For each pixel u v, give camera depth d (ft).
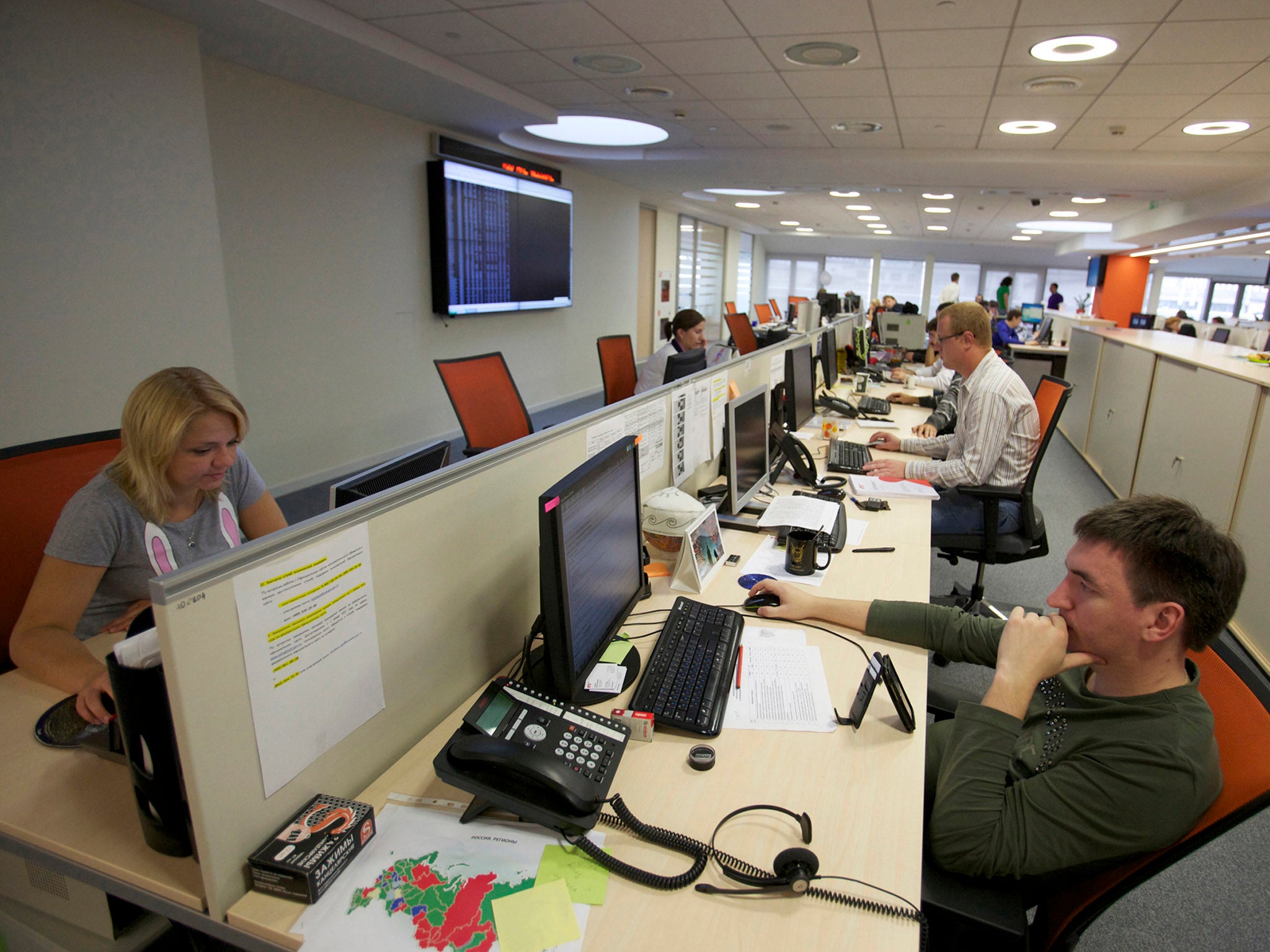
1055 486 15.76
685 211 34.24
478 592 3.78
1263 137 15.37
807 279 51.93
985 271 48.06
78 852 2.74
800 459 7.73
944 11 9.46
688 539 5.03
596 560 3.75
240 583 2.43
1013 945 2.80
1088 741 3.01
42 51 8.36
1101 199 24.27
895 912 2.55
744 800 3.08
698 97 14.46
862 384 14.97
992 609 8.66
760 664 4.14
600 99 14.92
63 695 3.78
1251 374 9.36
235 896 2.56
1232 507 9.41
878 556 5.86
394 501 3.10
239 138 12.06
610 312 26.86
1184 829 2.72
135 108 9.36
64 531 4.06
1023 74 11.91
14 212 8.30
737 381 7.82
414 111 15.23
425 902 2.55
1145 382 13.79
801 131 17.13
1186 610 2.80
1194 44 10.16
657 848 2.82
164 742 2.50
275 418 13.44
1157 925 4.95
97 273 9.16
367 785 3.15
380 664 3.13
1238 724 2.95
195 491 4.53
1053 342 25.81
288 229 13.19
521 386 21.57
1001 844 2.91
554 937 2.41
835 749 3.44
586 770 2.93
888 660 3.71
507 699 3.13
